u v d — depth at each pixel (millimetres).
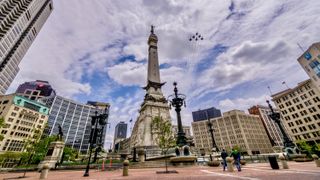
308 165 15977
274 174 9844
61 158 27906
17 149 76062
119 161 29641
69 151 65500
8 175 18766
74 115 155125
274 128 142125
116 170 21500
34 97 163250
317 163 13938
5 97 82000
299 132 71688
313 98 67500
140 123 59250
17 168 26734
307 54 66000
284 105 79312
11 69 110750
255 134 127125
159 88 68750
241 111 134500
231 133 128500
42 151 35375
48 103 144000
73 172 19953
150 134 50438
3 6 99438
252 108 155125
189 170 15430
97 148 29031
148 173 14336
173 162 21625
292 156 27016
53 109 141500
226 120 134250
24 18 113438
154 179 9945
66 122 147875
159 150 40969
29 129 83500
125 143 86625
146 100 61719
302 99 71750
